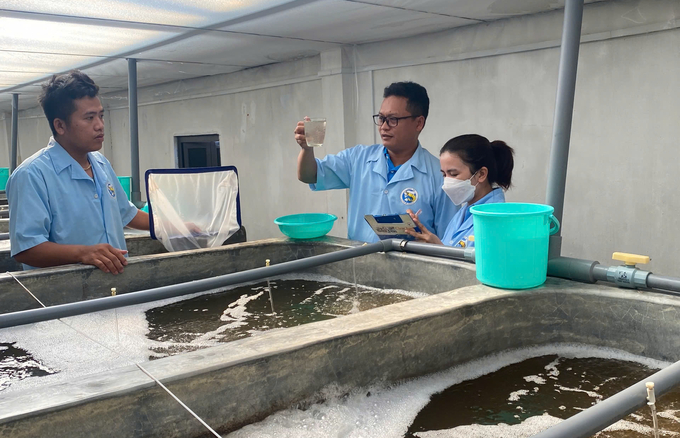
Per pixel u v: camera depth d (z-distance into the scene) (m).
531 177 4.25
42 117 10.56
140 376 1.10
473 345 1.59
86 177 2.48
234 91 6.93
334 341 1.31
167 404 1.09
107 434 1.03
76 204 2.45
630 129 3.68
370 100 5.39
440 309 1.52
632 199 3.72
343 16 3.92
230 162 7.25
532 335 1.72
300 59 6.01
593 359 1.61
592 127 3.88
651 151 3.59
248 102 6.82
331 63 5.51
